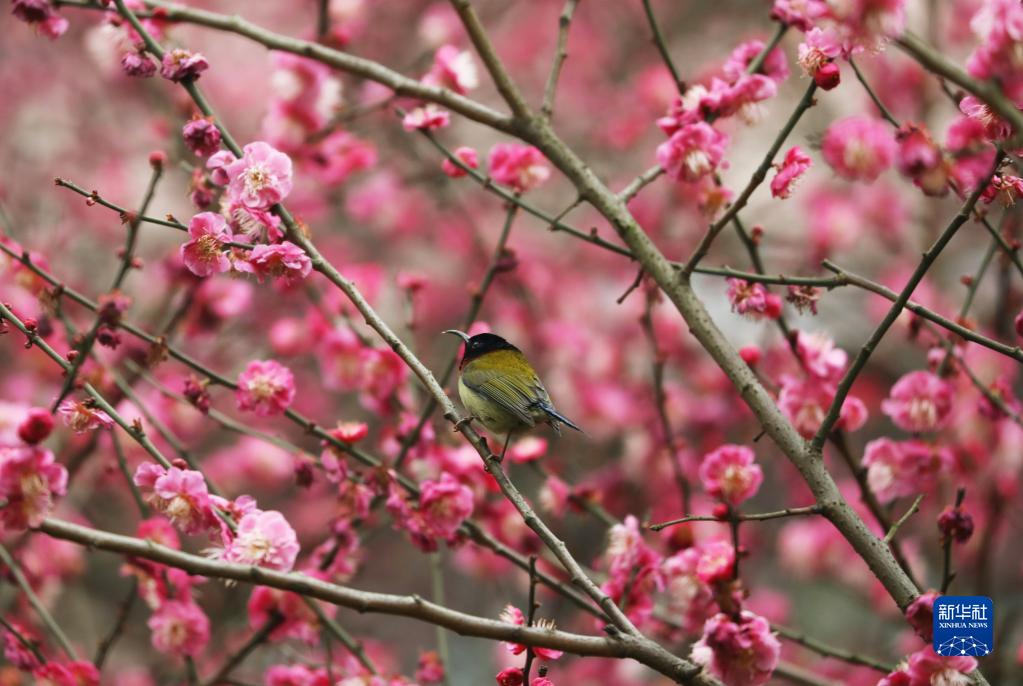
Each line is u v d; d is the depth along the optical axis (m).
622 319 15.41
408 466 10.20
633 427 14.07
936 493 12.17
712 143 8.50
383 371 10.91
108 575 14.61
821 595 15.26
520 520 10.49
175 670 12.93
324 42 12.03
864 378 15.51
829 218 15.18
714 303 15.66
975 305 14.89
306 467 9.10
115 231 16.72
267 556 6.82
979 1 14.59
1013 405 9.53
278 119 11.89
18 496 6.43
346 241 16.95
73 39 18.58
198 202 7.79
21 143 17.58
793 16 8.80
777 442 7.49
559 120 18.47
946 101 14.52
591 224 16.83
